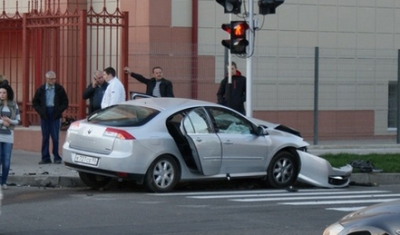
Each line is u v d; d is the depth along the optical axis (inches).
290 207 676.7
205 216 617.0
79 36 1005.8
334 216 629.3
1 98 771.4
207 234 542.3
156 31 1117.7
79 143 764.6
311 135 1213.1
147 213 626.8
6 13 1167.6
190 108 780.0
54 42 1026.1
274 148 823.1
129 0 1130.7
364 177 922.1
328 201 724.0
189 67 1127.0
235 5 909.2
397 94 1212.5
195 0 1142.3
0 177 800.9
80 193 763.4
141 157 741.9
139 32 1123.3
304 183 866.8
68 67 1030.4
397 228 348.5
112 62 1090.7
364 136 1246.3
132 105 780.0
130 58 1100.5
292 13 1214.3
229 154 790.5
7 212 625.0
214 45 1141.7
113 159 736.3
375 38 1274.6
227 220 600.1
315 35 1230.3
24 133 1053.2
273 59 1188.5
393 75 1263.5
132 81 1095.6
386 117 1262.3
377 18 1277.1
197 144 768.3
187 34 1140.5
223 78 1111.0
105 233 537.3
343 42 1251.2
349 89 1238.9
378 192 819.4
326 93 1224.8
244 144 800.3
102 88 934.4
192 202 698.8
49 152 971.9
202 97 1130.0
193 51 1129.4
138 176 745.6
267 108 1181.7
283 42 1205.1
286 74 1195.3
